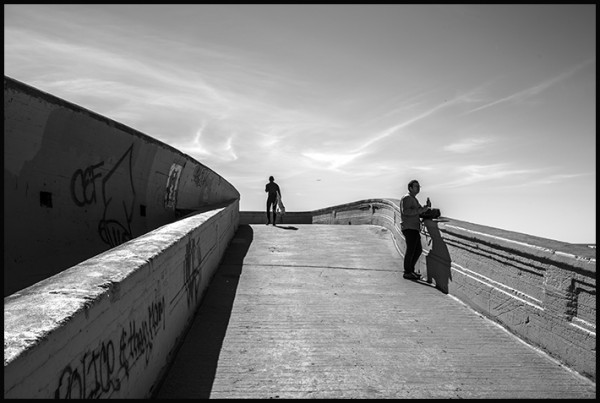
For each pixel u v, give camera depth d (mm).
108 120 7355
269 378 4117
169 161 10094
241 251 10758
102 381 2594
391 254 10812
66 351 2164
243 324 5621
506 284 5637
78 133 6777
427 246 8375
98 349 2549
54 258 6531
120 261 3443
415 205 8484
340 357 4660
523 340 5148
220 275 8211
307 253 10797
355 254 10773
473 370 4367
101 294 2604
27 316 2193
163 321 4078
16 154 5809
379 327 5633
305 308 6395
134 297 3199
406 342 5113
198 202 13781
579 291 4316
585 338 4168
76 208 7004
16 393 1740
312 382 4066
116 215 8148
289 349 4848
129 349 3080
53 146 6395
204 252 6910
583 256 4203
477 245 6340
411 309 6453
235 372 4223
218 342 4984
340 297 7043
